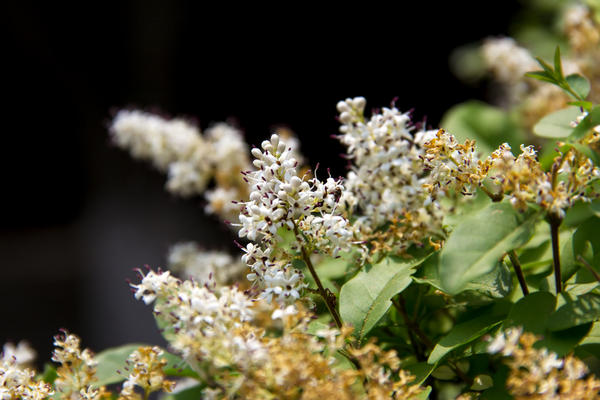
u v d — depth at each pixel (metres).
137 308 2.17
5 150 2.87
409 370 0.55
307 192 0.54
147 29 2.49
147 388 0.54
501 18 2.16
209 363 0.52
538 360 0.51
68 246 2.84
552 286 0.55
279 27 2.46
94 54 2.59
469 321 0.55
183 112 2.60
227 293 0.53
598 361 0.55
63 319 2.26
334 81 2.43
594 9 0.67
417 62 2.30
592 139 0.53
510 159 0.53
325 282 0.57
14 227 2.97
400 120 0.56
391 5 2.28
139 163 2.71
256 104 2.54
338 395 0.51
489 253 0.52
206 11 2.45
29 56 2.58
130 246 2.52
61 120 2.83
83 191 2.96
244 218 0.54
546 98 0.69
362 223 0.57
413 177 0.56
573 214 0.54
